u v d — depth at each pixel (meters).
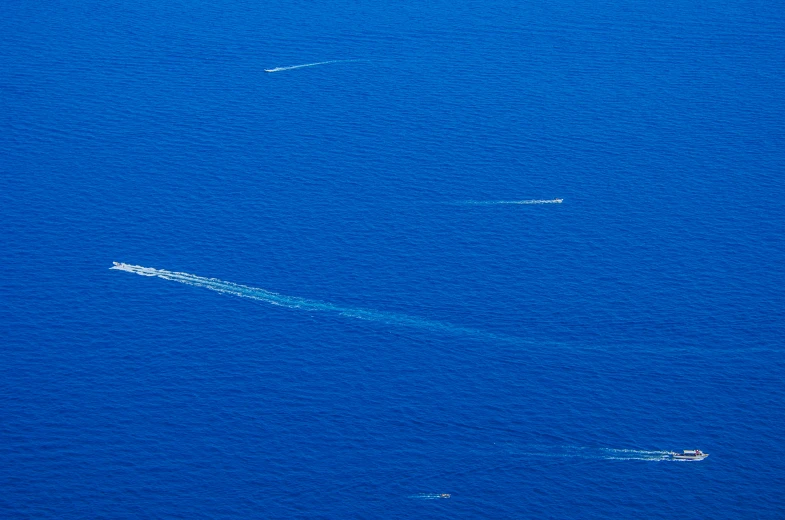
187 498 173.88
